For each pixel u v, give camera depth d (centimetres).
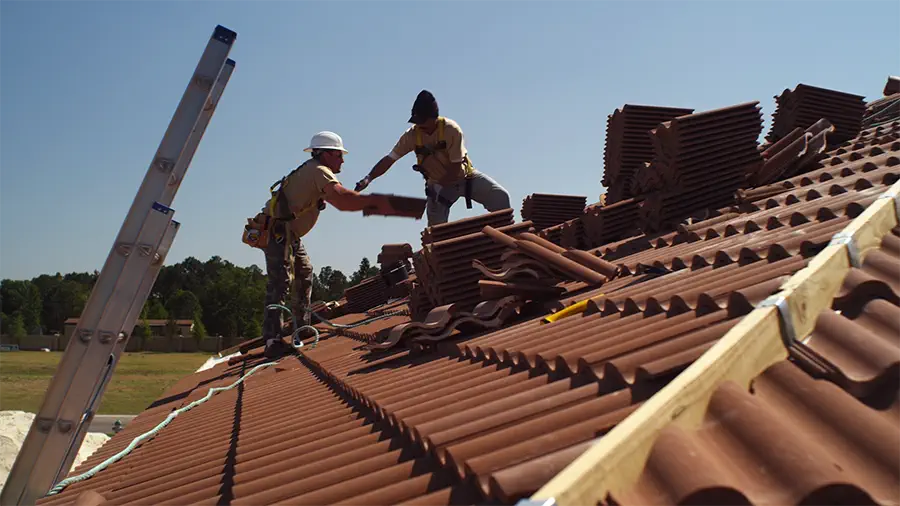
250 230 848
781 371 204
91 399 561
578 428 219
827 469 156
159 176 506
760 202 605
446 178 903
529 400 272
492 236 599
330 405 461
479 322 511
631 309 370
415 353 523
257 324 12000
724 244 460
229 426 507
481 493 213
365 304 1446
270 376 738
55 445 486
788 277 281
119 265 499
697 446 170
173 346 11644
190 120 510
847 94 941
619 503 156
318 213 859
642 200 821
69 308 15225
